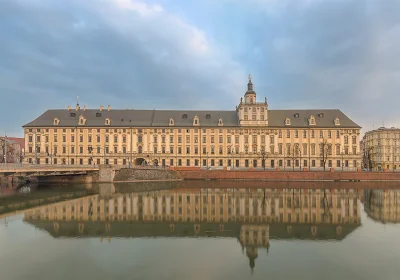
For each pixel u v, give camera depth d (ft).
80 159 396.98
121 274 77.66
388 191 240.94
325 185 285.02
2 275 76.54
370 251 96.32
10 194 211.61
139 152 399.24
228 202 183.73
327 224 131.13
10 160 541.75
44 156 394.73
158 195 212.23
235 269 81.56
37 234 112.88
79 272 78.64
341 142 396.78
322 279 75.77
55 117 406.00
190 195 213.05
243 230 121.19
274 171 329.93
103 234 114.11
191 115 418.92
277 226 127.65
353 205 175.32
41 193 217.36
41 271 79.25
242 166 395.96
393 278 76.54
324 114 416.46
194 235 113.91
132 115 416.26
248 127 398.83
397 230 121.80
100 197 200.44
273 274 78.43
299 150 396.98
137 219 138.51
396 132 463.01
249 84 414.00
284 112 420.36
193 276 76.74
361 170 353.10
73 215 144.97
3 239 106.42
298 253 94.53
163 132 400.47
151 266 83.05
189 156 397.39
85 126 397.60
